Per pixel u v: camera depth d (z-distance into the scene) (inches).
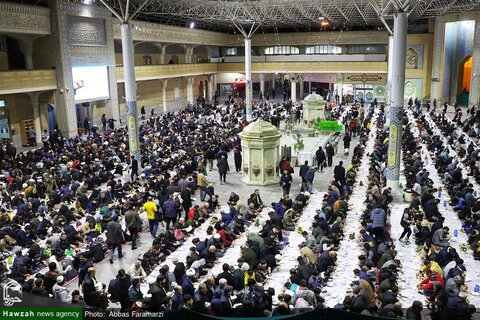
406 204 653.9
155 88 1675.7
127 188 672.4
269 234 483.5
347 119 1251.8
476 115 1182.3
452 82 1646.2
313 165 867.4
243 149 770.2
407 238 509.0
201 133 1007.6
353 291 344.8
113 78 1267.2
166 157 850.8
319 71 1793.8
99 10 1186.0
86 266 396.2
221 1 1290.6
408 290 405.1
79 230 513.7
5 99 1026.1
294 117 1358.3
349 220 581.0
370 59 1753.2
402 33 667.4
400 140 673.6
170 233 507.5
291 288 369.7
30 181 646.5
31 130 1074.7
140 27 1362.0
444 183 700.7
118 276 359.9
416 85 1722.4
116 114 1294.3
